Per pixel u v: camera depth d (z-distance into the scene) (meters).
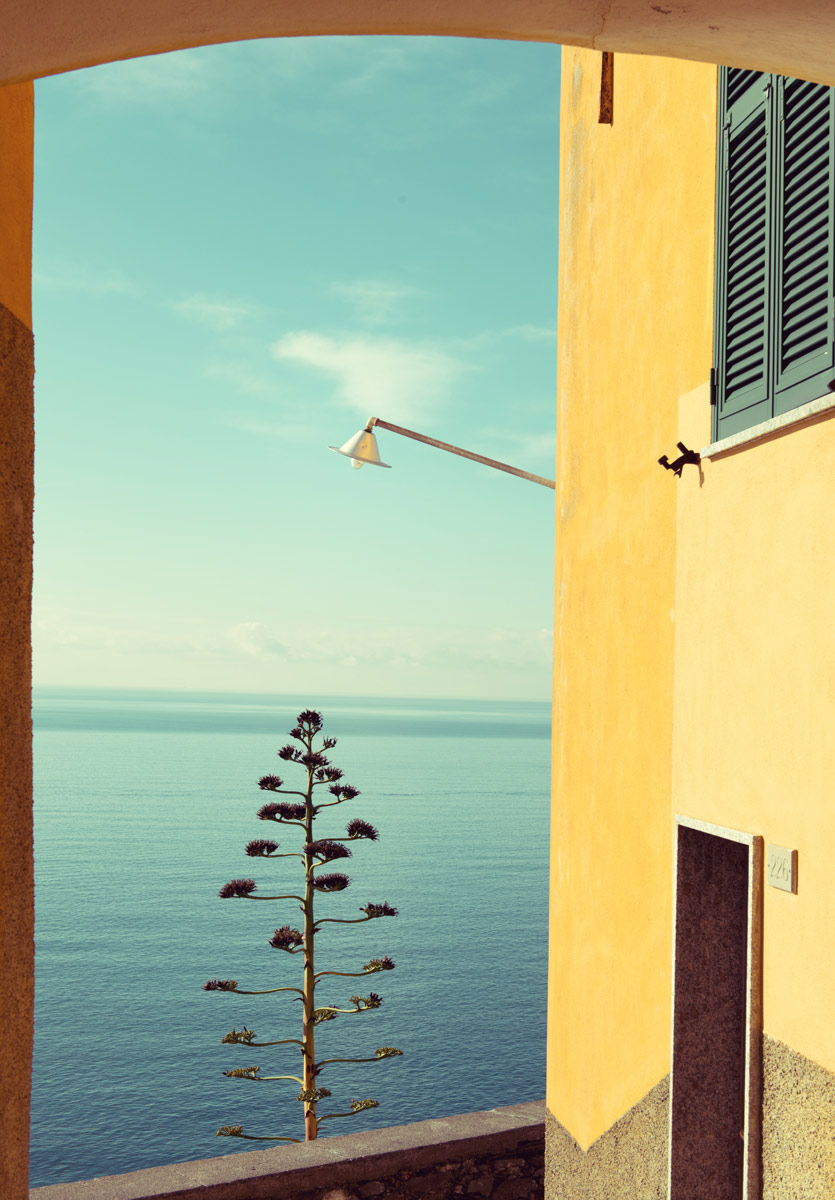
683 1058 4.26
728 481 3.95
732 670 3.87
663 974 4.51
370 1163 6.24
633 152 5.32
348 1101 59.06
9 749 2.36
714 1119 4.25
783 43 2.22
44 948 98.06
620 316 5.46
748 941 3.59
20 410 2.51
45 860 148.88
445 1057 67.19
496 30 2.20
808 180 3.35
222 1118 56.34
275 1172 6.01
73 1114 56.47
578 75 6.40
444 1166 6.48
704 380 4.31
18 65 2.06
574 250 6.44
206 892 127.75
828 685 3.17
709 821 4.01
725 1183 4.25
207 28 2.05
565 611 6.45
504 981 88.25
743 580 3.80
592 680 5.79
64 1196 5.69
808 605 3.31
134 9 1.92
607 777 5.45
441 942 103.00
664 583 4.68
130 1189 5.77
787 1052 3.33
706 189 4.37
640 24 2.18
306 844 14.39
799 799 3.33
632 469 5.18
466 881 138.25
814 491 3.28
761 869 3.57
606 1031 5.30
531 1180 6.70
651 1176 4.57
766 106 3.65
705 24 2.17
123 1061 65.88
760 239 3.74
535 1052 68.69
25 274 2.58
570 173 6.59
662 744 4.64
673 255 4.72
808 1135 3.18
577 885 5.94
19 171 2.54
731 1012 4.29
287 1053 68.00
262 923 110.31
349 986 85.44
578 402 6.25
